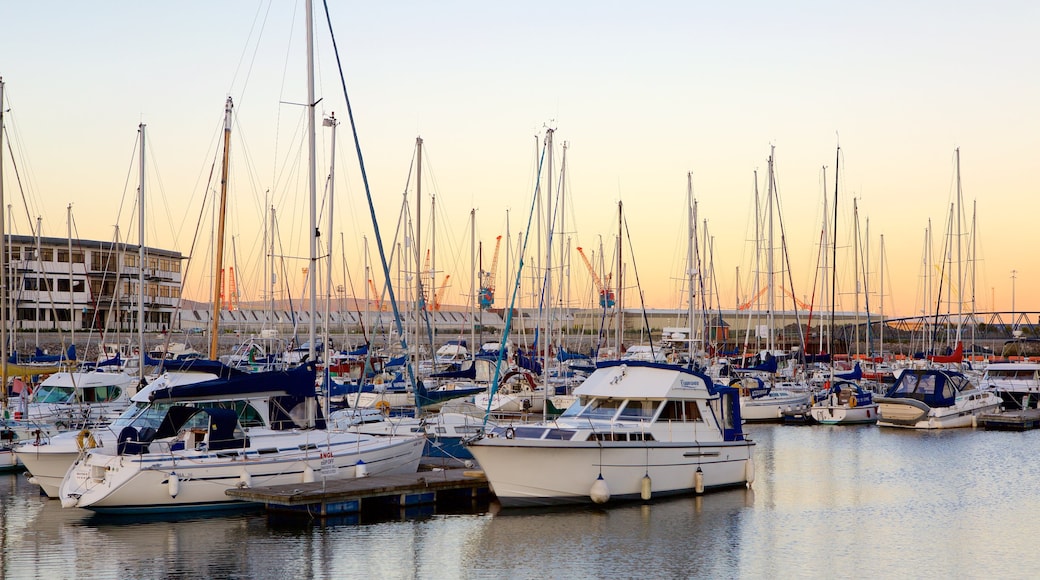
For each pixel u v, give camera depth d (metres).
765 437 46.12
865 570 21.67
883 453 40.06
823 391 57.41
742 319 102.44
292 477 27.09
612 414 28.84
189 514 25.88
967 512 27.66
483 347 84.81
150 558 22.22
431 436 34.66
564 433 27.52
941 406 50.00
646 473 27.78
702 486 28.92
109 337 82.88
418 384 40.50
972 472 34.88
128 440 25.86
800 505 28.31
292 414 29.14
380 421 37.06
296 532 24.45
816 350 85.69
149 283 99.38
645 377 29.08
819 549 23.36
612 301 80.56
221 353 81.38
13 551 22.75
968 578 21.11
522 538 24.03
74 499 25.31
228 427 26.69
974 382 54.25
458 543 23.56
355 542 23.62
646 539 24.08
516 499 26.73
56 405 36.31
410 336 67.06
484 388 46.72
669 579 20.91
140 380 37.19
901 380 51.75
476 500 28.12
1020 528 25.67
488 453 26.30
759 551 23.12
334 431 30.03
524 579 20.83
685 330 81.25
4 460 33.34
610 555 22.62
